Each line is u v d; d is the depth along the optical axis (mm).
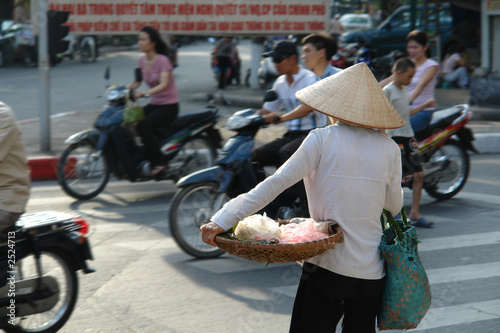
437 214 7191
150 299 4770
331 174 2832
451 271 5309
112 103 7984
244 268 5469
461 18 19328
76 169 7930
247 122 5750
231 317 4434
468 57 17234
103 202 7969
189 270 5422
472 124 12703
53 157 9648
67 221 4086
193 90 18719
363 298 2885
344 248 2834
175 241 5656
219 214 2826
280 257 2738
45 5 10203
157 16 15000
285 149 5703
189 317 4441
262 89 18359
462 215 7125
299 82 5898
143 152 8023
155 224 6918
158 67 7902
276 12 15297
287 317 4422
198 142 8555
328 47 5879
